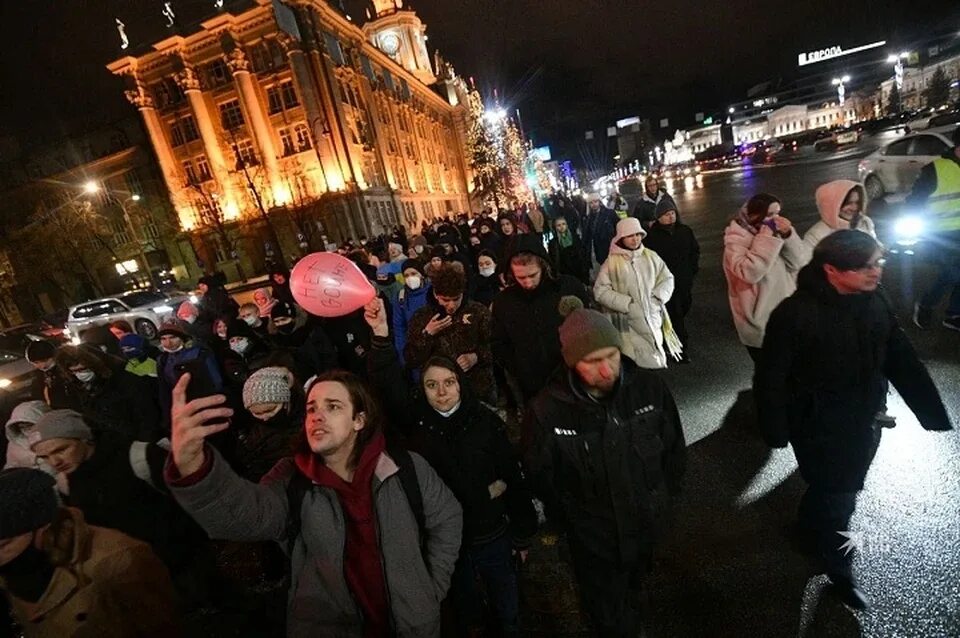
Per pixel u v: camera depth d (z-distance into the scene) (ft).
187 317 20.83
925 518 8.64
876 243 6.29
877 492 9.50
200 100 121.60
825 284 6.68
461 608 7.66
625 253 13.06
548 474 6.48
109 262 137.08
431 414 7.54
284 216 123.44
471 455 7.30
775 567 8.32
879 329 6.76
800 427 7.35
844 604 7.42
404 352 12.20
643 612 7.18
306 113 117.80
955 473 9.54
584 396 6.17
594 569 6.72
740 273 11.06
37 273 130.62
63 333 51.60
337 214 120.37
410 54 228.63
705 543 9.16
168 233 134.00
